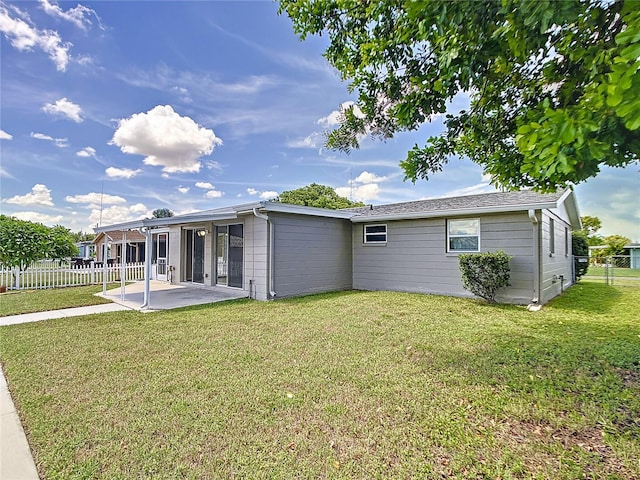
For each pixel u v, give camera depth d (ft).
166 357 13.88
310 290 32.78
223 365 12.89
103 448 7.77
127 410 9.48
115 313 23.39
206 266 37.24
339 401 9.86
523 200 27.86
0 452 7.70
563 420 8.71
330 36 11.14
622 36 4.59
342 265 36.60
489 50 7.41
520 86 9.75
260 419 8.93
